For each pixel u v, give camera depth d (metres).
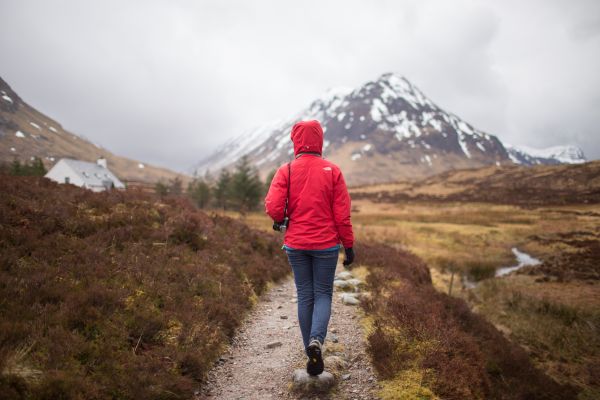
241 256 7.74
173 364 3.36
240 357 4.20
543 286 14.83
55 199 6.12
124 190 7.93
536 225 42.00
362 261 9.88
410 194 116.94
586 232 33.44
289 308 6.23
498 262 21.80
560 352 8.70
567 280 15.60
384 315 5.24
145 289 4.43
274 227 3.56
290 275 9.02
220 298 5.21
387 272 8.27
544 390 5.59
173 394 3.01
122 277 4.49
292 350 4.37
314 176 3.34
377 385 3.50
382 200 107.94
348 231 3.34
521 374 5.86
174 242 6.47
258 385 3.55
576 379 7.48
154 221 6.89
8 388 2.28
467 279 17.08
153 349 3.47
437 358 3.82
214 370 3.78
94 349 3.08
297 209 3.37
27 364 2.62
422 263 11.28
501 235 33.56
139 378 2.94
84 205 6.44
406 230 34.22
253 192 56.97
